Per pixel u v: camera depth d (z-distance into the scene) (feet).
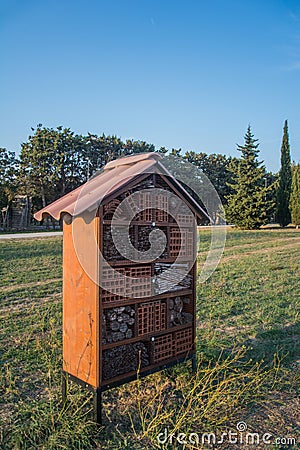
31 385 13.91
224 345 17.67
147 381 14.06
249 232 74.08
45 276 33.32
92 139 118.42
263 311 23.41
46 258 41.86
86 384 11.21
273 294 27.53
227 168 89.92
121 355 12.01
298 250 50.80
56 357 16.03
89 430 10.68
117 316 11.79
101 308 10.93
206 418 11.62
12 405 12.55
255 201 85.35
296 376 14.62
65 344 12.05
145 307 12.40
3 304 24.70
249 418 11.85
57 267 37.40
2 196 89.51
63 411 11.39
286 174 94.07
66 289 11.98
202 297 26.40
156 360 12.79
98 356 10.84
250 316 22.48
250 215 84.48
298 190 87.25
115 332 11.71
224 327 20.63
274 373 14.79
